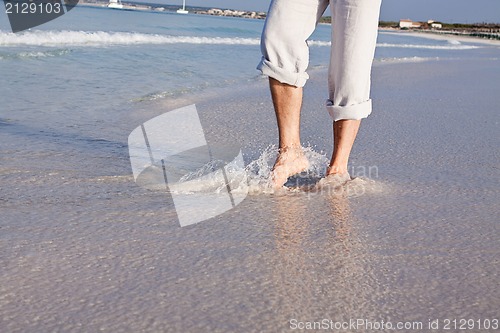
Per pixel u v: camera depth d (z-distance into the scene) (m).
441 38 46.03
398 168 2.43
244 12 92.00
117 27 16.88
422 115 3.96
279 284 1.27
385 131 3.28
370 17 1.93
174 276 1.29
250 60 9.34
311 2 1.96
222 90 5.39
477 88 6.09
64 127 3.11
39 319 1.07
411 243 1.57
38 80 5.00
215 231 1.59
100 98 4.34
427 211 1.86
